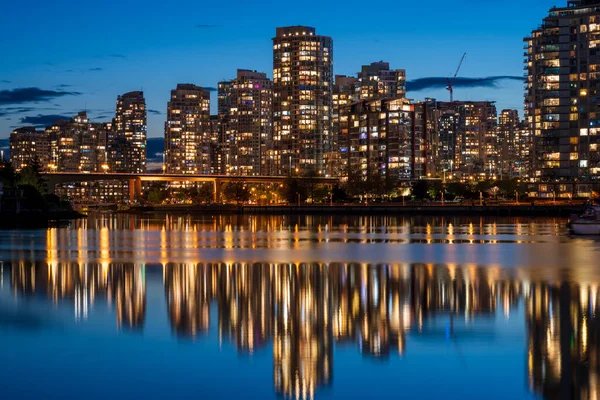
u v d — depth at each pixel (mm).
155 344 39750
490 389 32156
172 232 160000
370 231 159375
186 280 66438
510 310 48906
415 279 66688
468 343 39500
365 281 65375
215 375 34344
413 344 39438
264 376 34188
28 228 181875
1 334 42031
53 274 71750
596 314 47156
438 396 31469
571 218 147125
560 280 65188
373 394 31797
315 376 34125
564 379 33281
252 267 78500
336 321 45500
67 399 31344
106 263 83688
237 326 44062
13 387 32781
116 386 32906
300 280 66250
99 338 41062
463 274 70625
